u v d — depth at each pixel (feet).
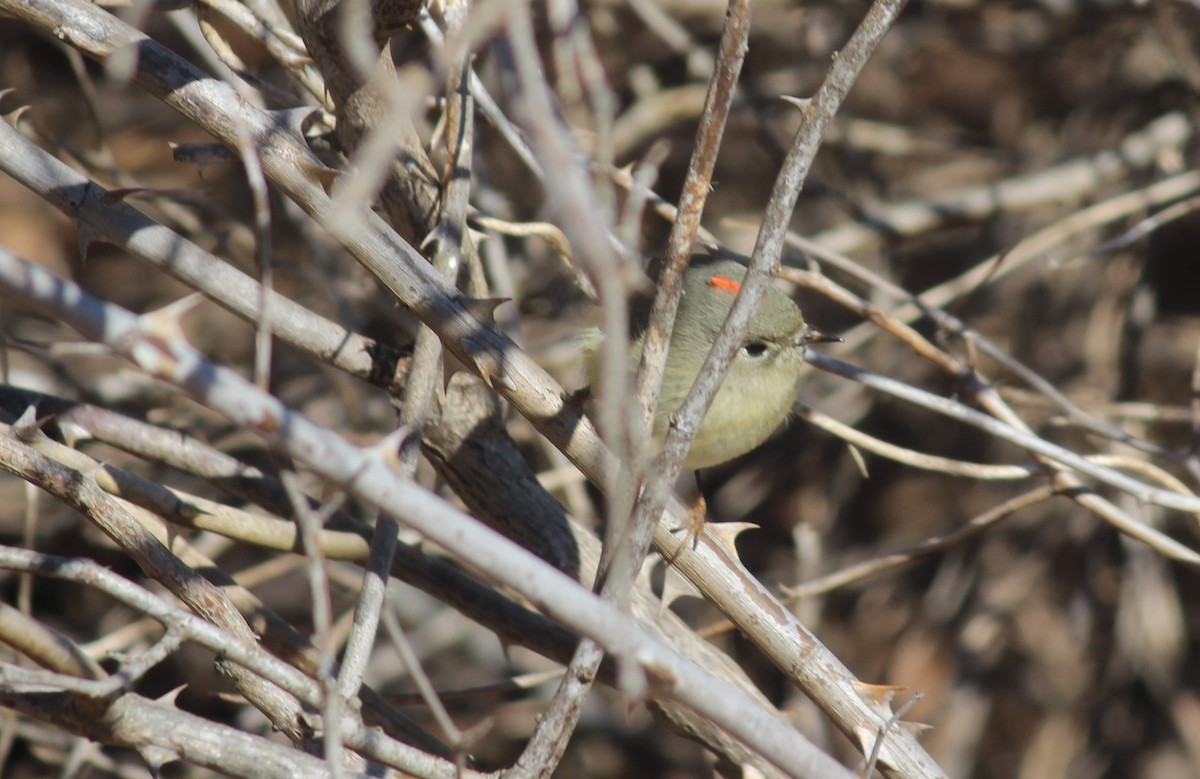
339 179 19.39
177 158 21.22
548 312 42.09
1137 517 44.32
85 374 42.55
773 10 51.93
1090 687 49.42
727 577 20.12
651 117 47.37
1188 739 47.80
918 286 52.49
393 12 19.74
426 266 19.51
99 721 15.87
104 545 38.47
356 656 18.48
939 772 19.57
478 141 38.14
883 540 51.44
